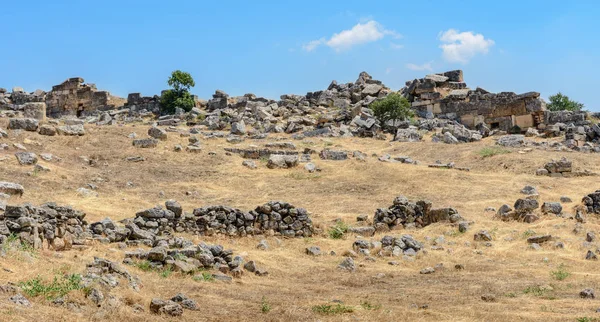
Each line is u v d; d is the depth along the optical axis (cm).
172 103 6250
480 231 2367
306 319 1257
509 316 1287
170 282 1534
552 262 2025
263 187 3238
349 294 1554
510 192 3116
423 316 1295
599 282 1719
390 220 2572
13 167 3038
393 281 1770
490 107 5222
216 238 2220
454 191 3141
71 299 1176
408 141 4547
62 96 6894
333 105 6019
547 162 3594
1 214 1662
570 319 1261
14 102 6994
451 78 5916
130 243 1964
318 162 3706
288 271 1875
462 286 1670
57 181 2942
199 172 3462
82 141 3784
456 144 4362
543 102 5059
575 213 2633
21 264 1432
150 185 3162
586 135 4516
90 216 2394
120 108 6594
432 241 2344
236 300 1424
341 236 2408
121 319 1136
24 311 1065
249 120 5359
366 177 3397
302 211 2400
